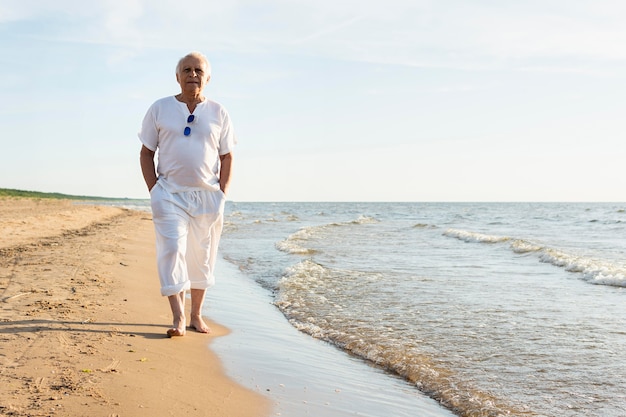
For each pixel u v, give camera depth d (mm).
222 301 6926
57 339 4168
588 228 27500
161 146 4590
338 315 6117
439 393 3727
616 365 4348
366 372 4188
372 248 14625
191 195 4633
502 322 5797
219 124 4637
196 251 4852
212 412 3088
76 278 6938
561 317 6066
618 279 8414
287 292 7527
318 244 15883
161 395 3250
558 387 3850
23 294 5746
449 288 7949
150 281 7508
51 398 3027
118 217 30531
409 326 5594
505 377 4051
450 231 20719
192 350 4328
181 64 4520
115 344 4199
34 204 41562
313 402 3428
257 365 4129
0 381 3221
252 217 41625
